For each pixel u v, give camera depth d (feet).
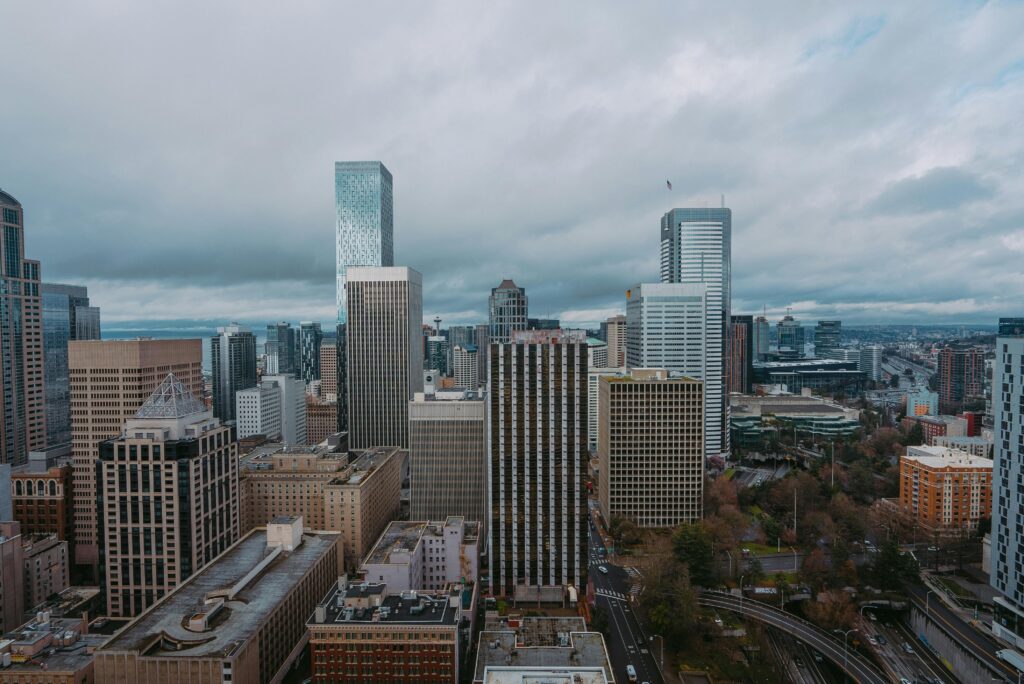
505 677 526.16
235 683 606.14
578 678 527.40
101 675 605.73
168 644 636.89
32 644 635.25
